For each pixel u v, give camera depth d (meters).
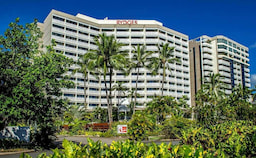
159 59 40.09
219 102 19.55
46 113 13.92
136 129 17.45
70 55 70.88
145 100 74.44
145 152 4.21
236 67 103.50
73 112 39.34
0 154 13.27
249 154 6.57
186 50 89.56
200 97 19.39
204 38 97.62
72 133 30.05
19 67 13.80
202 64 92.75
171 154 4.04
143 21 84.75
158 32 81.31
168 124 22.59
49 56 14.38
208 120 17.42
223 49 97.00
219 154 4.87
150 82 76.69
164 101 32.25
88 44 75.12
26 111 12.66
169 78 81.06
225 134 7.00
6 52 13.73
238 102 20.11
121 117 58.69
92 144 4.10
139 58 38.12
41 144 15.76
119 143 4.62
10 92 12.68
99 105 73.06
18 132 17.52
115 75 75.88
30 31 14.97
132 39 79.44
